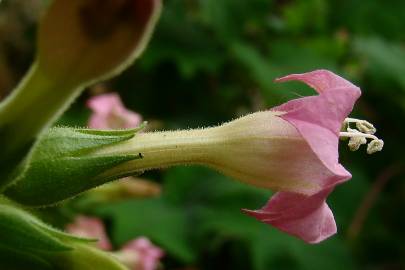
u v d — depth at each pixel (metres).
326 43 0.34
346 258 0.27
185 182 0.28
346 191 0.29
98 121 0.27
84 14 0.11
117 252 0.24
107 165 0.14
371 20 0.35
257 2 0.32
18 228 0.14
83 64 0.12
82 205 0.24
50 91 0.12
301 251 0.26
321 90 0.14
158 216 0.26
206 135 0.15
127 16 0.11
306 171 0.14
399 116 0.31
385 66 0.32
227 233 0.26
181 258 0.25
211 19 0.31
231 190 0.27
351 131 0.15
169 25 0.31
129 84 0.32
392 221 0.30
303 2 0.34
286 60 0.31
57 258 0.14
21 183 0.14
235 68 0.32
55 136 0.14
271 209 0.14
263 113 0.14
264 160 0.14
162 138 0.15
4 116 0.13
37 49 0.12
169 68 0.32
